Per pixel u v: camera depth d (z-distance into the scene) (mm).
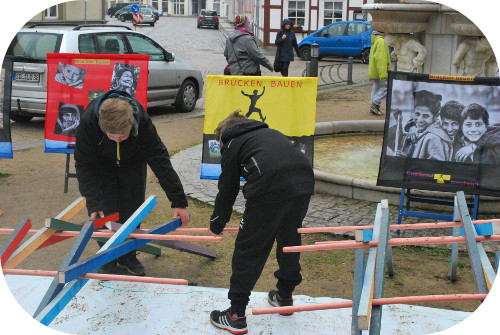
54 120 6234
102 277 3148
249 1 37719
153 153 3947
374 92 11391
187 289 4121
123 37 10328
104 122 3361
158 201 6238
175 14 74250
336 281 4332
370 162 7258
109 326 3633
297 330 3586
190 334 3545
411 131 5090
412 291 4188
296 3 27656
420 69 7238
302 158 3359
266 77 5141
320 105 12773
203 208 5906
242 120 3469
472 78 4945
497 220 3283
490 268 3064
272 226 3297
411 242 3281
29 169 7426
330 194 6168
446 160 5043
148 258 4805
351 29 22719
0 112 6059
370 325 2711
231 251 4941
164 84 10984
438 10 6641
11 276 4254
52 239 3697
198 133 9578
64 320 3693
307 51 23281
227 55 9281
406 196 5562
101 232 3732
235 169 3365
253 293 4059
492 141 4938
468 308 3992
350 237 5035
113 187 4230
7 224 5512
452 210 5488
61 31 9453
